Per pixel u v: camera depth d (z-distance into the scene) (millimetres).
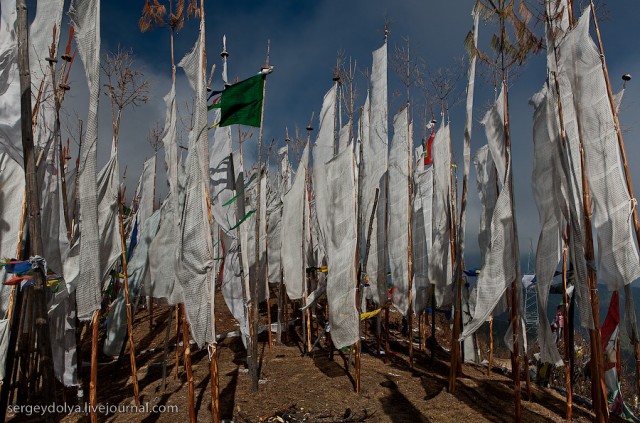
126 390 8766
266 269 12125
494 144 7598
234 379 9180
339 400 8008
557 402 8438
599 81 6066
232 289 9586
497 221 6809
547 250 6926
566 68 6395
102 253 6988
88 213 5719
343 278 7961
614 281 5887
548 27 6648
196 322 5742
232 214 8695
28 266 4805
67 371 7020
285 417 7164
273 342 12617
